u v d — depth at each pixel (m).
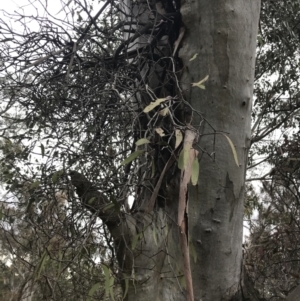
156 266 1.75
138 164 1.80
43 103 2.09
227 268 1.79
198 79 1.82
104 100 1.99
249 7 1.88
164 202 1.80
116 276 1.72
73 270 1.89
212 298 1.76
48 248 1.74
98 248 1.99
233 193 1.79
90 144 2.01
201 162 1.78
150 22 2.05
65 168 1.84
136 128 1.85
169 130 1.74
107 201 1.77
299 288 1.82
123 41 2.04
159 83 1.95
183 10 1.90
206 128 1.79
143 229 1.69
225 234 1.78
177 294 1.75
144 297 1.72
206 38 1.83
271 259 3.46
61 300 2.22
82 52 2.13
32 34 2.02
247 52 1.86
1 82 2.01
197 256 1.78
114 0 2.23
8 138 2.19
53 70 2.14
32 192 1.98
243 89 1.84
